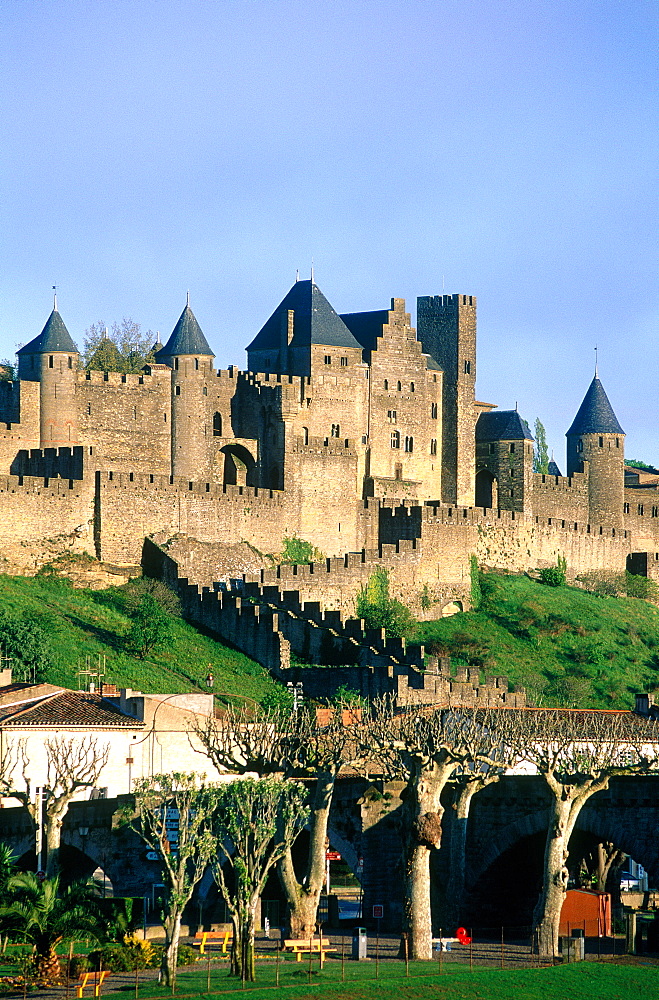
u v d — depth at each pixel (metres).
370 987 89.44
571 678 195.00
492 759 112.25
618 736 126.81
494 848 109.62
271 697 156.62
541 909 101.56
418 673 163.00
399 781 113.75
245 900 93.25
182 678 166.75
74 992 87.94
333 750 112.06
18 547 186.50
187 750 131.62
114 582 191.62
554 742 123.12
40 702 131.62
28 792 115.94
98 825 112.00
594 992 92.19
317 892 105.31
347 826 114.19
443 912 110.12
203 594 185.75
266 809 102.94
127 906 104.19
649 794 103.75
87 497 192.88
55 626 169.62
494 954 100.69
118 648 170.62
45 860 112.94
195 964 96.94
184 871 95.12
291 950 100.75
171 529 199.62
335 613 181.00
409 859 101.38
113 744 128.50
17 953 93.19
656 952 102.81
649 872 103.19
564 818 102.12
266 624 178.25
